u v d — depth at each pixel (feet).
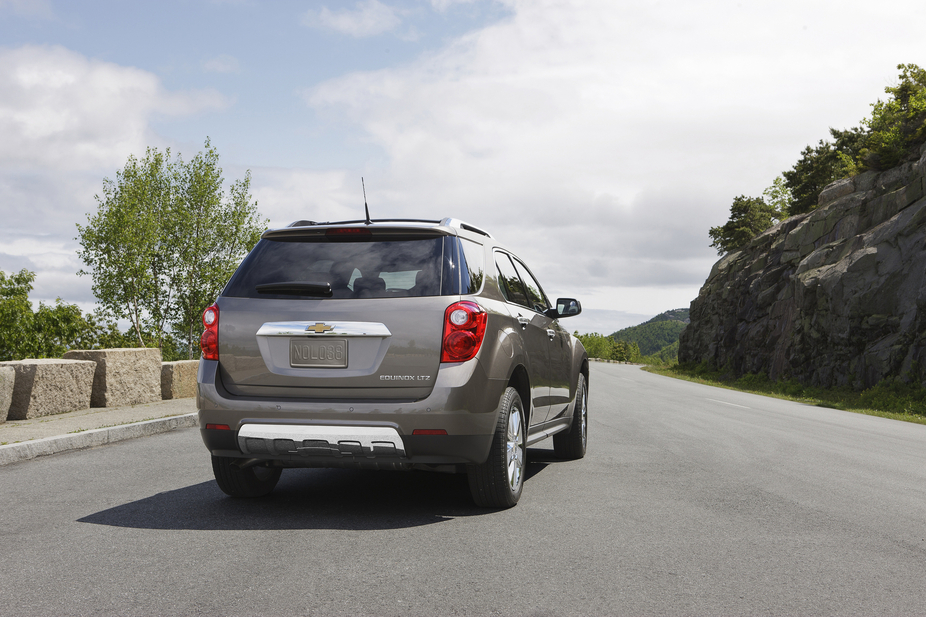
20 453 21.61
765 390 107.65
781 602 9.92
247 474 16.16
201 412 14.69
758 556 12.28
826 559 12.18
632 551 12.47
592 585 10.54
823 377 94.73
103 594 9.85
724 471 21.48
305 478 19.60
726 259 169.17
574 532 13.78
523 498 17.07
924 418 58.29
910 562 12.12
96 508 15.42
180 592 9.96
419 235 15.29
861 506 16.90
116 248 123.65
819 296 96.27
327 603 9.59
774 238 143.95
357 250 15.21
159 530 13.57
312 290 14.69
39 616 8.98
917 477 22.09
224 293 15.23
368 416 13.93
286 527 13.96
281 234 15.56
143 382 36.11
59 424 27.17
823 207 114.01
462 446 14.24
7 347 105.70
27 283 117.29
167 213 129.70
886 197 96.68
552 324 21.43
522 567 11.41
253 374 14.58
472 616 9.19
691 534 13.76
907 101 120.98
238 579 10.58
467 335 14.34
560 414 21.91
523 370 16.92
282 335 14.49
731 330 148.77
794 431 35.63
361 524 14.29
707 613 9.44
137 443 25.45
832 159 180.14
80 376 32.19
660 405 49.32
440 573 11.01
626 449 26.04
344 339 14.33
